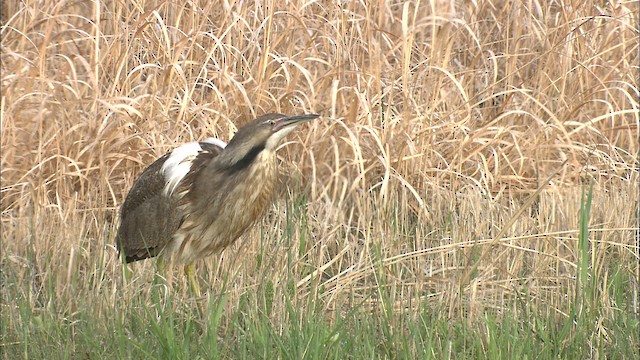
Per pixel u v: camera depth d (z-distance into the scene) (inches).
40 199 463.8
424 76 518.6
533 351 336.5
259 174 397.1
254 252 417.7
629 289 403.5
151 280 396.8
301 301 363.3
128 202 416.5
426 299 357.7
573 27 548.1
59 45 535.8
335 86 478.9
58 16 514.3
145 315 359.6
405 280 388.5
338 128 505.0
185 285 404.2
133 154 489.7
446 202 474.3
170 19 543.8
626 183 488.1
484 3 544.1
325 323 352.8
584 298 355.9
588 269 402.3
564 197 475.5
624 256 430.0
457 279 394.6
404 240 445.7
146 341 331.0
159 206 403.2
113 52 504.4
